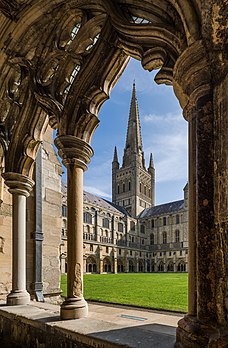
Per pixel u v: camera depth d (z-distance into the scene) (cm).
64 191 4056
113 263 5528
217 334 169
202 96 203
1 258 556
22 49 460
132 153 7462
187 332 195
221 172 180
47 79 441
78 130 363
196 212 201
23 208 469
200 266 190
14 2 414
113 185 7688
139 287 1184
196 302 207
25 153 472
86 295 833
